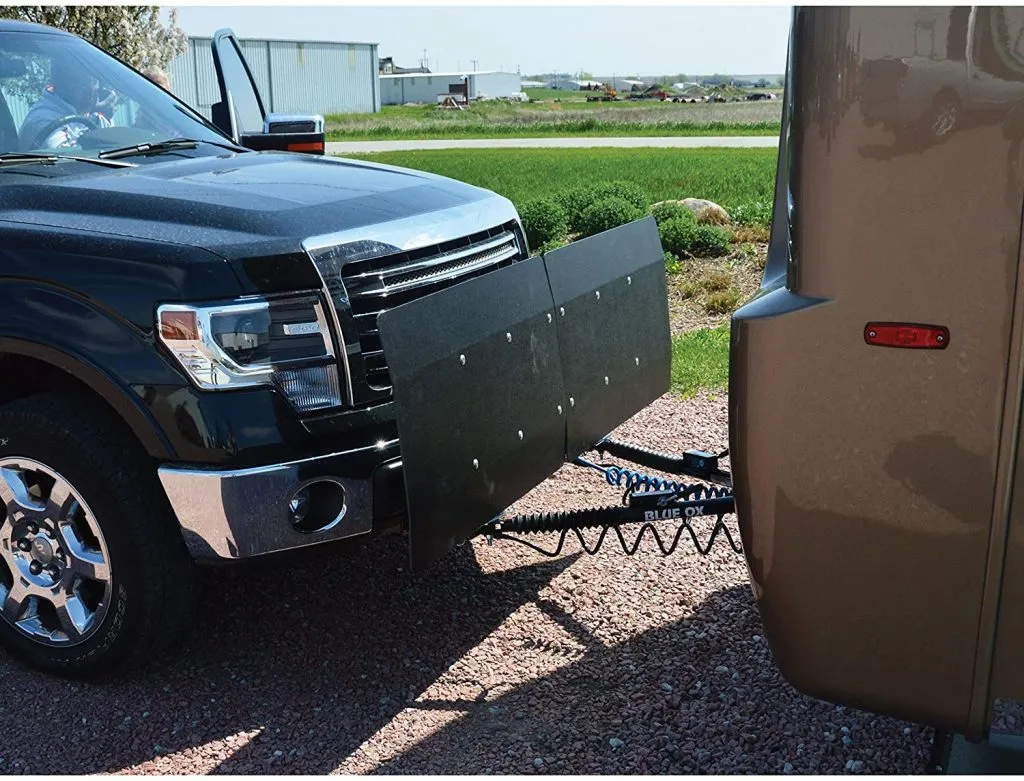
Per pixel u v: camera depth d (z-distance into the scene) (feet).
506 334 10.94
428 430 9.82
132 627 10.74
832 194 6.95
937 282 6.77
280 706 10.80
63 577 11.05
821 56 6.86
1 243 10.67
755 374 7.45
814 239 7.09
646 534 14.53
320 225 10.77
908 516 7.16
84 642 11.06
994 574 7.02
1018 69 6.42
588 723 10.32
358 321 10.68
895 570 7.30
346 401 10.57
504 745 10.02
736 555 13.75
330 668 11.46
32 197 11.46
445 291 10.07
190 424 9.96
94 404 10.78
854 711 10.30
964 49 6.50
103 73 15.08
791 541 7.55
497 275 10.85
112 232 10.56
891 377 7.00
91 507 10.51
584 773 9.55
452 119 166.09
